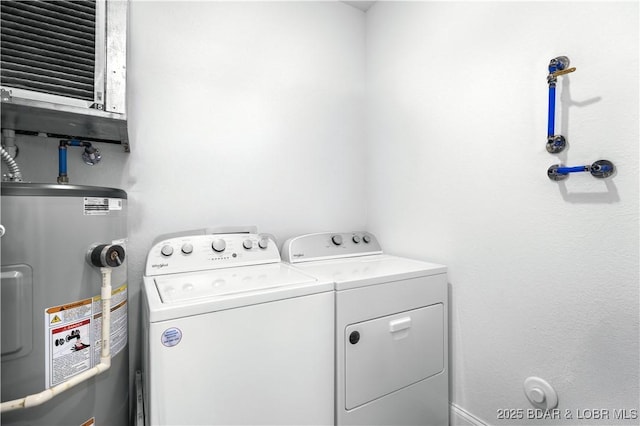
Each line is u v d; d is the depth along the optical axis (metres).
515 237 1.19
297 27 1.75
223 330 0.85
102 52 0.95
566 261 1.04
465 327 1.37
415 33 1.63
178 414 0.78
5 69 0.81
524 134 1.15
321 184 1.83
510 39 1.20
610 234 0.94
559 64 1.03
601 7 0.96
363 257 1.65
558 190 1.06
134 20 1.32
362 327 1.10
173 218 1.41
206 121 1.48
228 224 1.53
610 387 0.95
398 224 1.74
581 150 1.00
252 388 0.89
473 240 1.34
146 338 0.93
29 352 0.72
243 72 1.58
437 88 1.50
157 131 1.37
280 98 1.69
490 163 1.27
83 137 1.19
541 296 1.11
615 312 0.94
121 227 0.95
